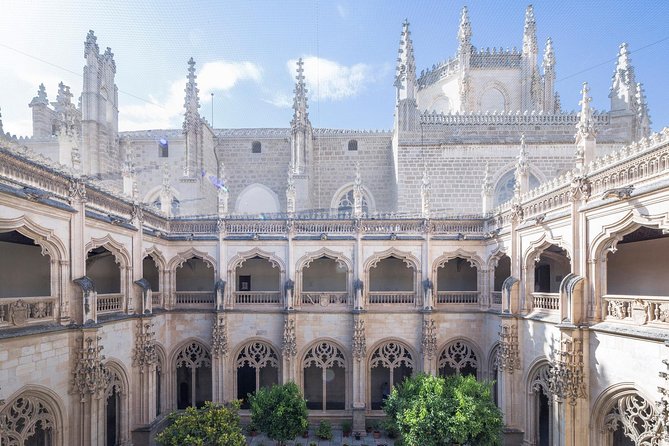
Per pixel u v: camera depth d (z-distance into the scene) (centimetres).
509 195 3978
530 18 4856
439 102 5375
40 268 2414
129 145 3741
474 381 2178
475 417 1936
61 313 1981
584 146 2123
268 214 3547
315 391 3719
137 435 2644
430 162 3988
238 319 3231
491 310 3070
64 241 2014
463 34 4878
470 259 3241
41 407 1870
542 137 4012
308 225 3281
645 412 1659
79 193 2088
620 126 4028
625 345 1752
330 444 2892
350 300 3244
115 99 4191
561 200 2242
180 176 4400
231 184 4669
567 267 2967
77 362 2022
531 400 2505
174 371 3225
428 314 3147
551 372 2158
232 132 4866
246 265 3712
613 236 1866
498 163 3966
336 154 4597
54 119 4316
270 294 3288
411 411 2000
